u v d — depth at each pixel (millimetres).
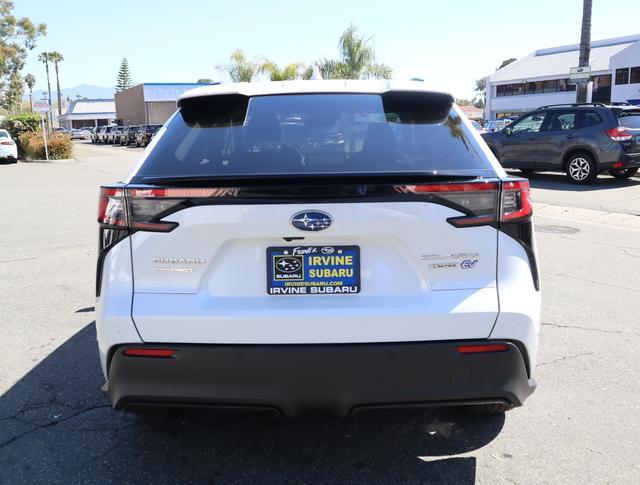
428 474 2775
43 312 5188
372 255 2506
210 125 2996
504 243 2539
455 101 3156
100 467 2852
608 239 7926
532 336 2539
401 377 2428
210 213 2471
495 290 2502
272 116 3021
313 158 2789
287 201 2447
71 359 4160
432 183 2459
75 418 3322
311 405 2459
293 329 2439
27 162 27781
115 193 2555
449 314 2445
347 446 3014
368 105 3053
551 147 13797
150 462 2889
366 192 2439
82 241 8203
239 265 2516
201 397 2471
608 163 12930
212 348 2441
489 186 2506
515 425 3201
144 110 52969
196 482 2729
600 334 4512
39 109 28812
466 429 3162
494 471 2791
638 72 47594
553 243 7684
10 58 54500
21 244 8008
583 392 3576
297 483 2715
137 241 2523
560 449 2969
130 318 2479
